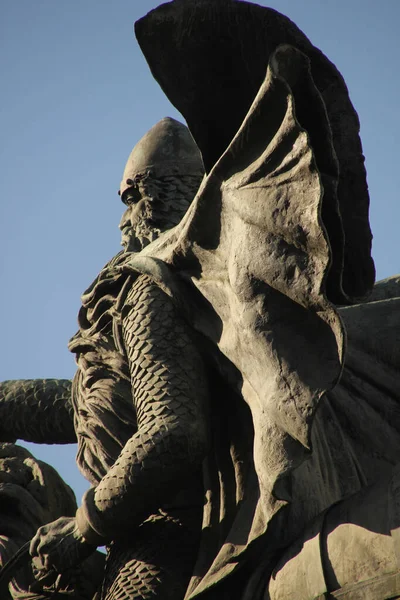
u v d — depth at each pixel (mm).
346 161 7953
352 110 7914
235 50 7840
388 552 6883
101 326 8781
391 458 8156
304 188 7133
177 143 9398
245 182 7500
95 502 7906
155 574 7930
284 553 7438
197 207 7855
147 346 8133
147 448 7773
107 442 8578
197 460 7848
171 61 7871
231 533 7617
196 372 8062
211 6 7734
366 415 8227
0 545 8977
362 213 8016
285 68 7309
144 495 7805
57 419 9797
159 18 7734
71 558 8148
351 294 8008
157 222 9188
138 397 8062
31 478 9547
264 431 7254
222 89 7984
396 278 9305
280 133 7250
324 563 7117
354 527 7094
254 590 7469
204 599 7609
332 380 7039
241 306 7480
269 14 7719
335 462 7984
